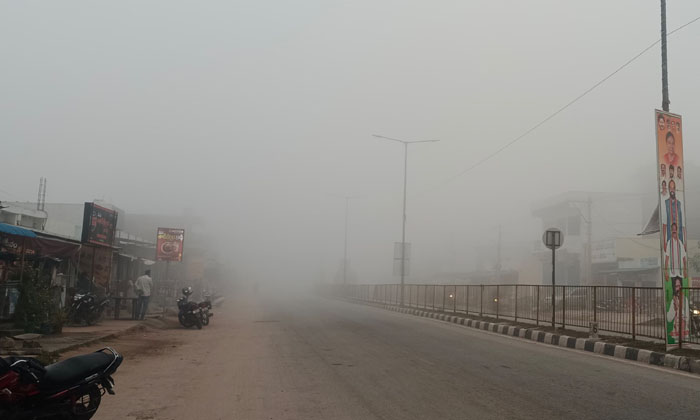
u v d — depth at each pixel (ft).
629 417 19.24
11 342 33.53
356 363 31.78
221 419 19.48
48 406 14.96
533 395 22.84
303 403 21.84
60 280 55.26
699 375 27.89
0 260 45.57
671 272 34.60
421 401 21.93
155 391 24.26
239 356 35.63
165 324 61.36
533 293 53.83
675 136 36.96
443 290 82.02
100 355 17.16
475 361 32.14
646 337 38.50
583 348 39.11
